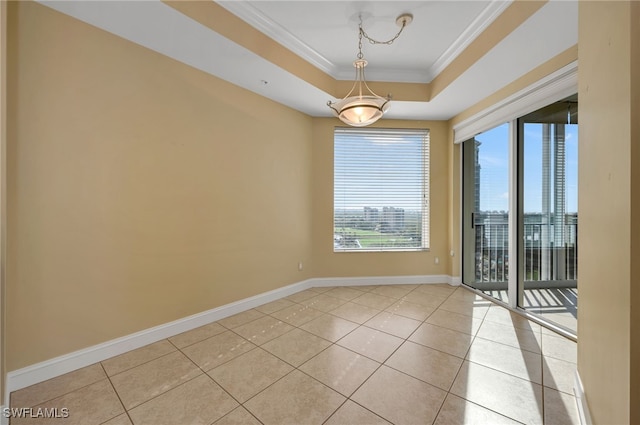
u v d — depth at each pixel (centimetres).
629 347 99
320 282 382
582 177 134
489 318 267
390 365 187
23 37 164
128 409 147
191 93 247
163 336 228
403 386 165
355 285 385
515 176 281
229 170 279
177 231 239
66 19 179
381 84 317
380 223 388
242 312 288
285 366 187
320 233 381
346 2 208
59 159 177
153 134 222
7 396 146
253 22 223
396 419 139
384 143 387
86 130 188
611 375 111
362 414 143
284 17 225
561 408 146
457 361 192
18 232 163
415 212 392
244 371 181
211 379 173
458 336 230
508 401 152
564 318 236
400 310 291
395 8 213
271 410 146
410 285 385
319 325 254
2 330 139
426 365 187
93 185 192
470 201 368
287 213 343
